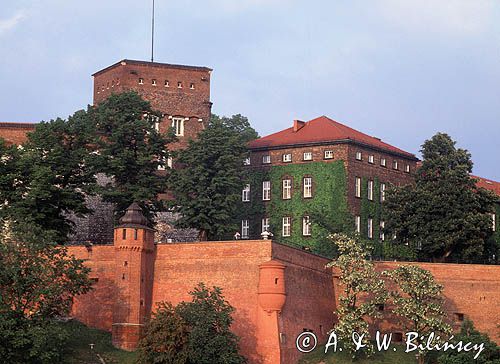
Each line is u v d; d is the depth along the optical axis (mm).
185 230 138000
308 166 141750
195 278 111688
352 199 139875
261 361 107625
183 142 151500
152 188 125062
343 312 112750
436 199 132875
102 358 105750
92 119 132375
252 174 145375
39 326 99500
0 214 113938
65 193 118062
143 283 110812
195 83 153500
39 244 103062
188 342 102562
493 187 158875
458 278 121188
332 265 116312
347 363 109375
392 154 147250
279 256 111000
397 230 135250
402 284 114875
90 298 113062
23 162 118188
